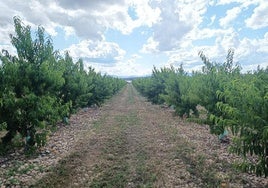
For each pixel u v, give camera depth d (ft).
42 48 41.45
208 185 24.86
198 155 34.45
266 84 24.27
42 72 39.22
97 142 43.42
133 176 27.99
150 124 60.70
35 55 41.04
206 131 51.88
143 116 74.79
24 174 28.84
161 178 27.30
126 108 99.09
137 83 179.11
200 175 27.35
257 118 20.27
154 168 30.27
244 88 22.15
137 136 48.16
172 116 73.26
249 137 21.35
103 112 86.28
